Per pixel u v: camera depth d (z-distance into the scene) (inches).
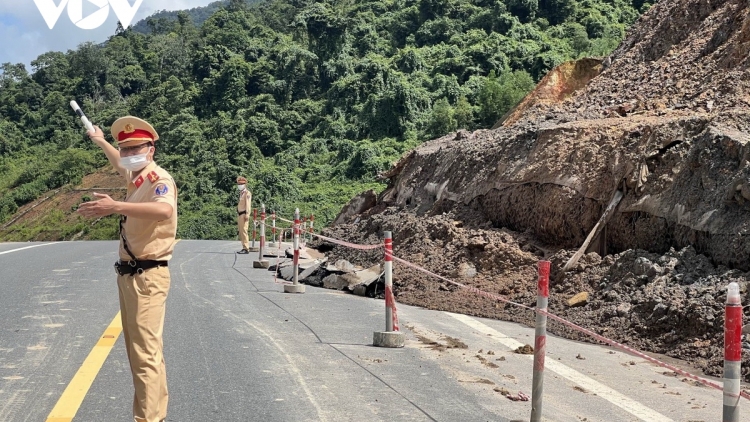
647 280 412.8
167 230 195.9
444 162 774.5
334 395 257.8
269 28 3735.2
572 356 340.5
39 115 3575.3
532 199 567.8
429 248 595.2
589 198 510.6
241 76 3053.6
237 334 356.8
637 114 623.8
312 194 2198.6
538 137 605.3
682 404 268.7
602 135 547.8
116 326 362.9
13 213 2810.0
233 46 3476.9
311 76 3009.4
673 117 565.0
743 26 643.5
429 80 2613.2
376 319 417.1
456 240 578.9
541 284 214.8
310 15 3075.8
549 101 1031.6
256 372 285.6
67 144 3265.3
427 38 3100.4
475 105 2452.0
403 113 2477.9
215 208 2236.7
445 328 397.4
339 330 378.9
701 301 361.1
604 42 2511.1
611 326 388.5
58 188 2883.9
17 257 723.4
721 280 377.7
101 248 870.4
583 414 251.0
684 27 764.6
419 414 239.8
